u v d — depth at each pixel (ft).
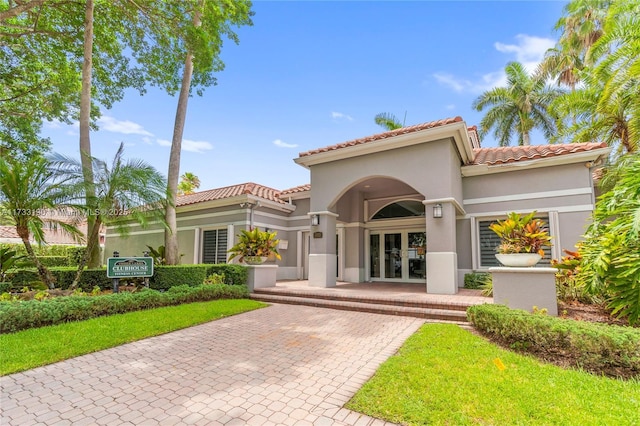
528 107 83.35
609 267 20.45
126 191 32.94
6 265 35.27
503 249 25.35
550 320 17.84
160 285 36.47
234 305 31.65
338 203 46.91
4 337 20.34
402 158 36.42
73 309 24.67
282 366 17.01
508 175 38.19
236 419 11.91
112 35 47.29
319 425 11.48
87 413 12.48
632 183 20.79
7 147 55.01
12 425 11.70
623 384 13.89
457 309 26.40
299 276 56.49
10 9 38.47
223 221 54.65
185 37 42.42
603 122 48.70
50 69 52.90
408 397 13.04
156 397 13.71
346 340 21.25
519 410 11.82
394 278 49.52
